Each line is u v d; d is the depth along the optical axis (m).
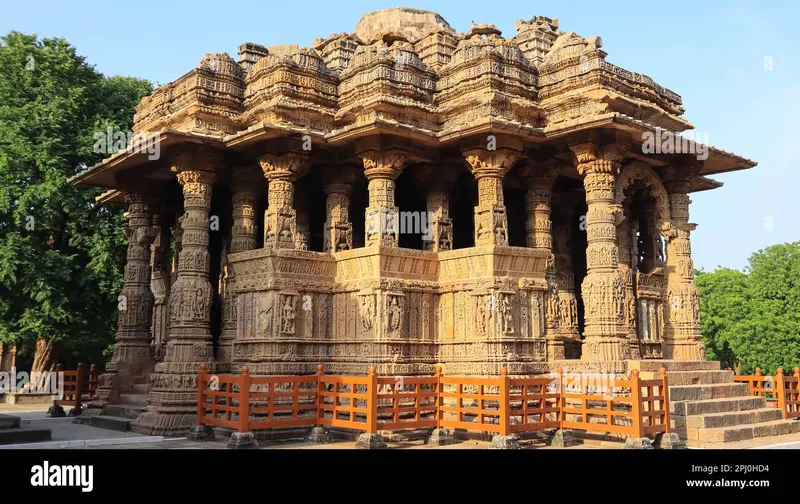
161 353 19.59
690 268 17.88
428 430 14.16
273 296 14.63
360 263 15.02
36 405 27.72
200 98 16.66
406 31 20.28
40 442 13.41
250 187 17.69
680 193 18.00
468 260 15.05
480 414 12.75
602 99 15.55
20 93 26.31
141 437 14.32
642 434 12.21
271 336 14.57
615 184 16.42
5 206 24.31
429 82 17.36
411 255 15.13
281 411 13.71
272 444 13.32
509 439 12.20
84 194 26.12
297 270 15.06
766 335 38.12
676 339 17.66
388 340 14.43
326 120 16.80
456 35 19.67
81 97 26.83
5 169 24.84
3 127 25.03
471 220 21.28
